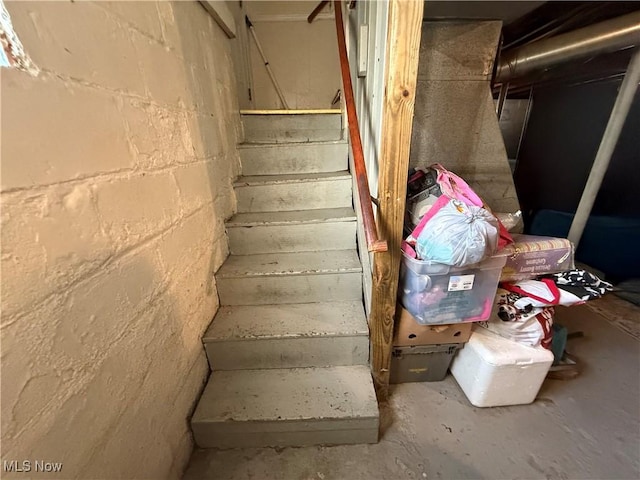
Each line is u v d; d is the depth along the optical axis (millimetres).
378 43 1121
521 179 3508
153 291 921
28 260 523
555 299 1179
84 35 668
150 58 955
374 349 1272
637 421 1245
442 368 1423
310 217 1660
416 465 1106
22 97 518
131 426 802
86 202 659
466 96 1628
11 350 494
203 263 1332
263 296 1511
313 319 1391
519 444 1167
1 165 479
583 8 1654
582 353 1623
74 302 621
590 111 2619
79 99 648
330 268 1481
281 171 1966
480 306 1148
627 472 1066
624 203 2295
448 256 943
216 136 1552
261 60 3055
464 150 1692
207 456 1151
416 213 1204
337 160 1952
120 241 770
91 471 662
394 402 1360
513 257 1223
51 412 565
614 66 2104
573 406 1316
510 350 1220
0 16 486
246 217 1716
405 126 927
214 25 1605
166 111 1049
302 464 1119
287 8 2902
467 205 1035
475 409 1317
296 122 2096
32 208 533
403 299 1215
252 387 1265
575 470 1075
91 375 665
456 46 1565
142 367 854
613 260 2316
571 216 2580
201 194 1328
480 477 1066
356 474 1084
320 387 1254
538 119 3238
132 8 863
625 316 1923
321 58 3082
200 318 1279
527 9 1543
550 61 1776
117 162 771
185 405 1114
